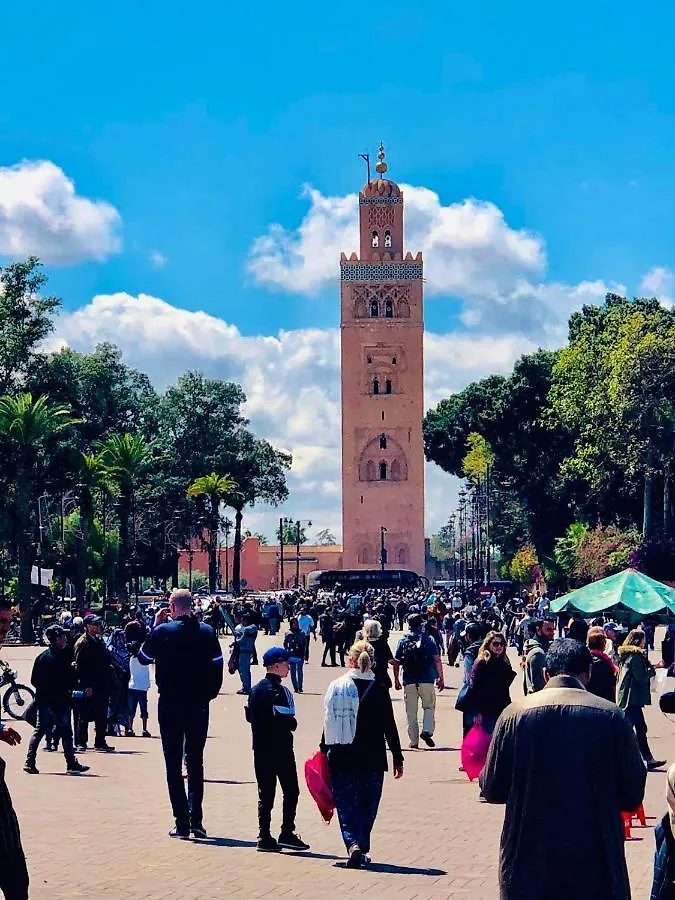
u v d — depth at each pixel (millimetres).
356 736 15609
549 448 110188
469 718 24141
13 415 77812
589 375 85812
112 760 25641
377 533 161000
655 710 36500
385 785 22562
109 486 96562
